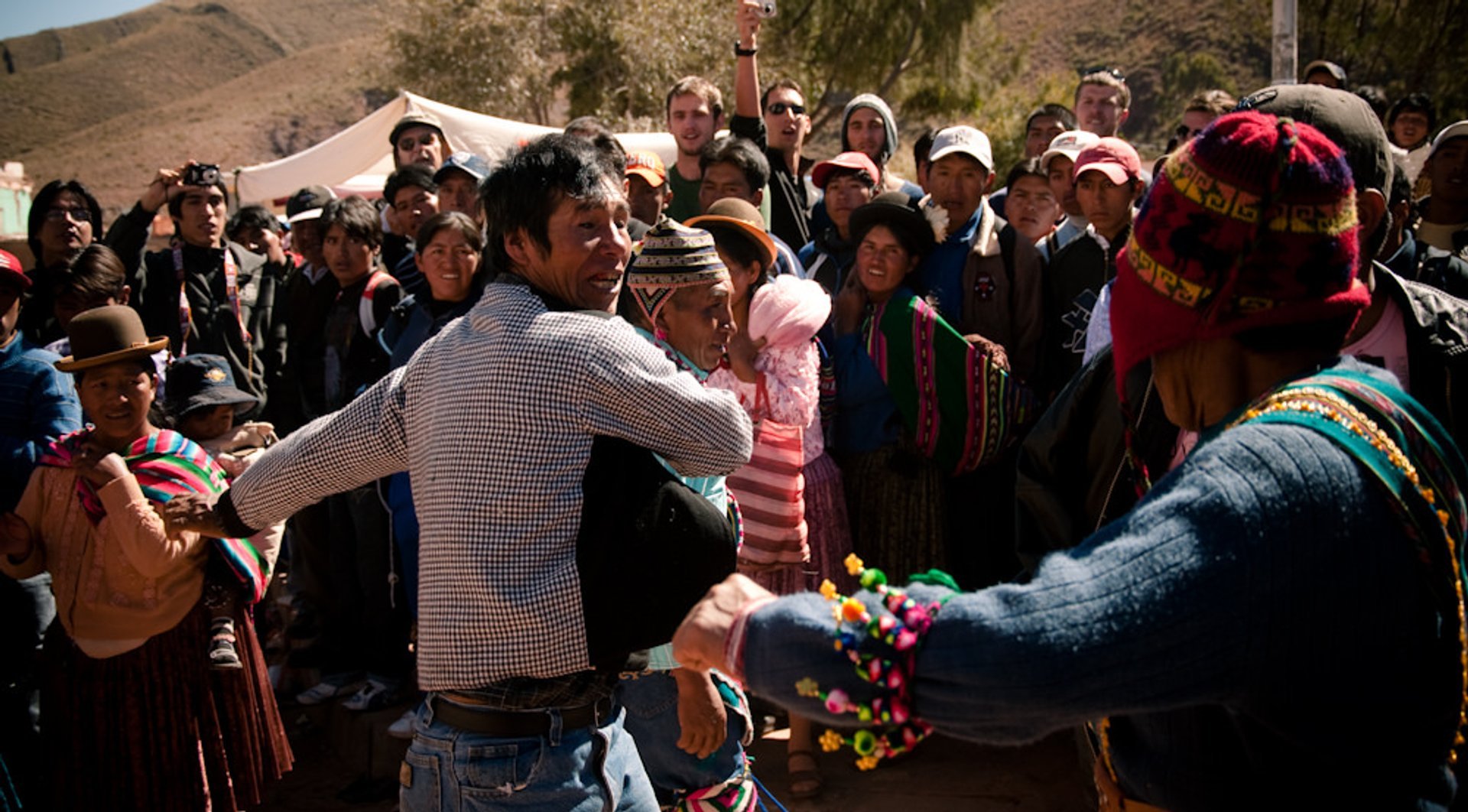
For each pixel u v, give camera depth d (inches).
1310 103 81.8
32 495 144.4
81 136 3673.7
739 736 123.4
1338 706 53.4
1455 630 55.6
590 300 99.4
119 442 145.3
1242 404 61.2
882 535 173.6
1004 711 51.4
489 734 94.5
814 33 882.1
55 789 144.8
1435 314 99.1
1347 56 642.8
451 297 177.5
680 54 866.8
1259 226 56.1
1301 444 54.2
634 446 95.7
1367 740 54.1
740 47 228.1
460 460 92.3
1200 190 57.2
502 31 882.1
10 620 159.5
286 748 155.0
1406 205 126.4
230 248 252.4
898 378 169.9
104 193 3034.0
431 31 901.2
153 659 143.3
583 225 96.9
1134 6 2160.4
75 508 142.9
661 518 94.1
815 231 226.1
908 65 905.5
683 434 96.0
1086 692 50.5
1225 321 58.4
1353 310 58.8
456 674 92.5
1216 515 52.0
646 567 93.3
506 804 94.6
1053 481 99.7
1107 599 50.9
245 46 4830.2
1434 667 55.4
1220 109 230.8
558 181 96.0
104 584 140.8
